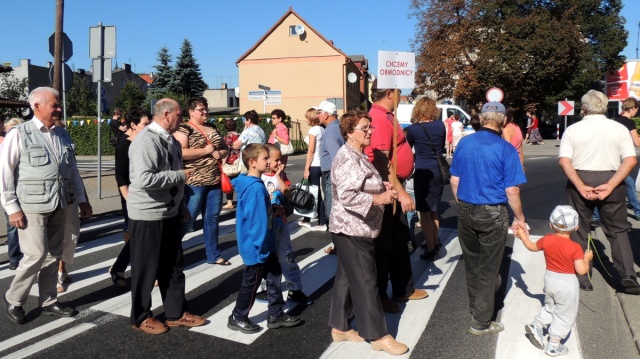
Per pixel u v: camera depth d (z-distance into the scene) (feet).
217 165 21.21
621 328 15.07
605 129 17.21
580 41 122.21
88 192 43.47
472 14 125.18
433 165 21.13
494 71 119.75
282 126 29.35
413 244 23.98
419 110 21.21
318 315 16.33
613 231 17.60
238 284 19.36
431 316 16.10
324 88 132.98
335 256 23.07
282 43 134.10
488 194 14.02
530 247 13.97
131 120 19.49
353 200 12.76
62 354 13.73
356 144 13.30
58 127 16.74
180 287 15.42
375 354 13.57
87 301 17.78
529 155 77.97
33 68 180.65
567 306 13.15
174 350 13.93
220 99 222.28
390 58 17.92
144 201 14.48
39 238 15.52
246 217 14.48
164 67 167.32
